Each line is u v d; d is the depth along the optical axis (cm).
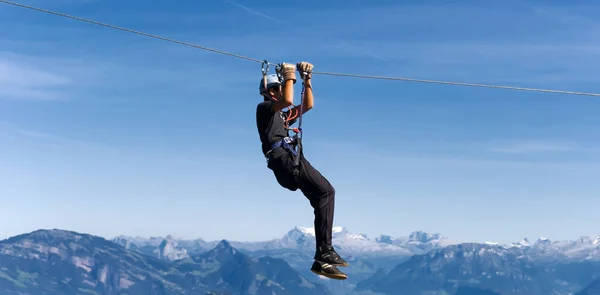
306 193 1235
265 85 1248
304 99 1284
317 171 1230
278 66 1245
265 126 1230
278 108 1212
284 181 1230
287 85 1211
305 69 1279
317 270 1214
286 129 1238
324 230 1221
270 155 1216
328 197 1226
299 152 1218
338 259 1212
